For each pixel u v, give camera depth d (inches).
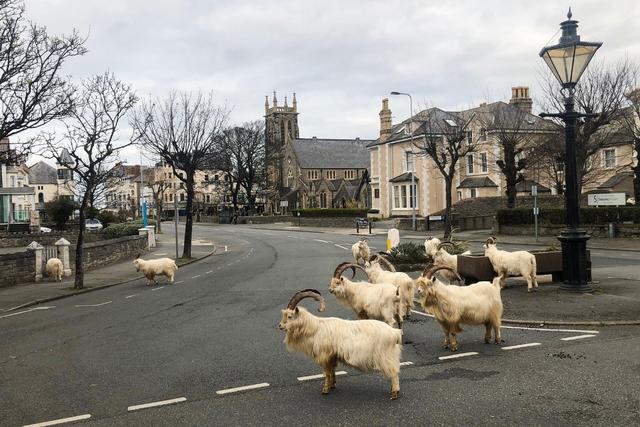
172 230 2650.1
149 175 4771.2
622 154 1737.2
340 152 4200.3
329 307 548.7
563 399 268.2
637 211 1256.8
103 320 533.0
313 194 3735.2
